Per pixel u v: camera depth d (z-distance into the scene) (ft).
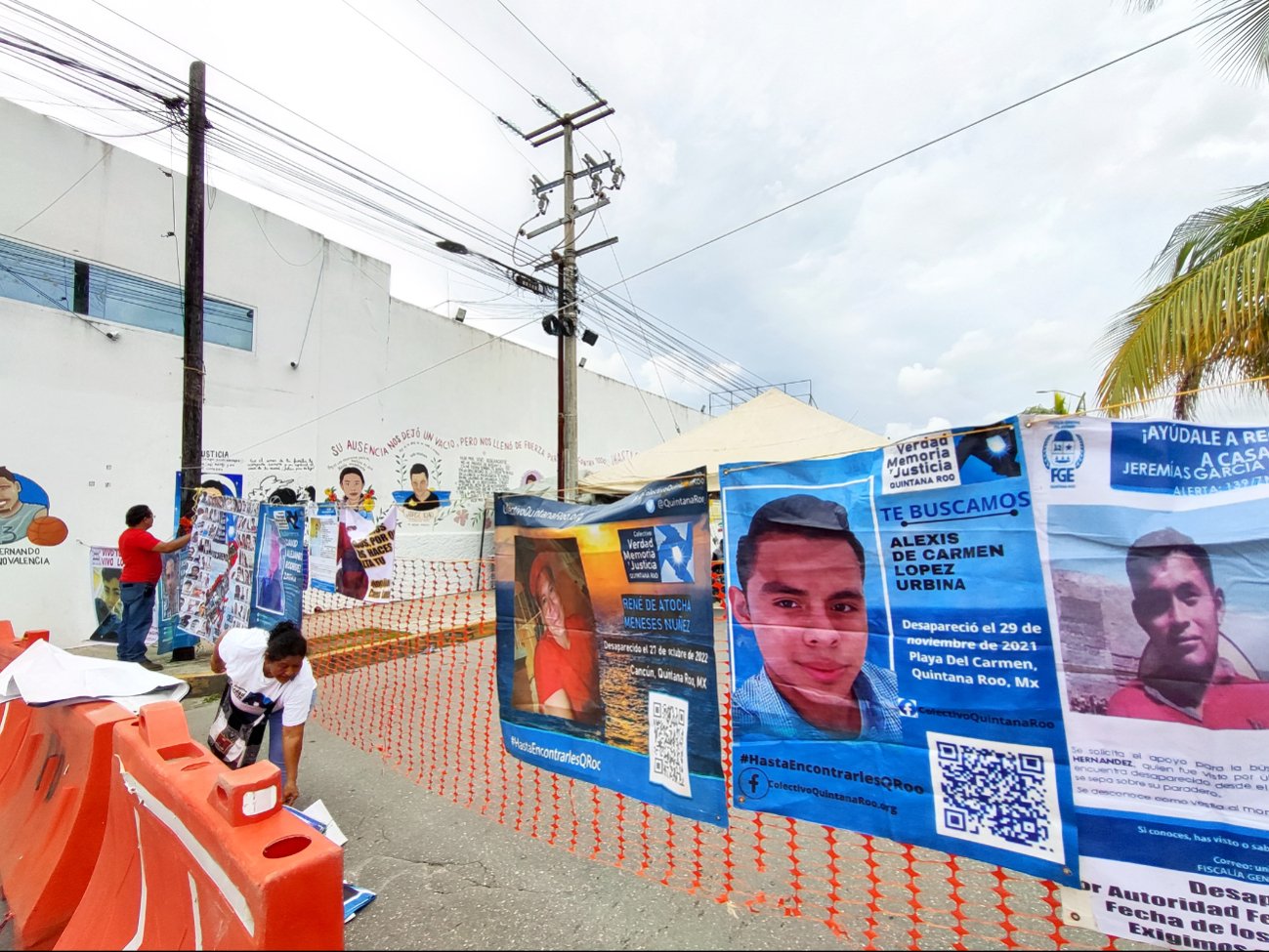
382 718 18.38
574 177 41.65
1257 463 6.32
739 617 8.79
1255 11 15.97
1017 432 7.13
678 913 8.89
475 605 38.96
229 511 20.71
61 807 9.73
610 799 13.00
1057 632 6.89
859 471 8.07
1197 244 18.94
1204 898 6.29
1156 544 6.59
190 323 23.93
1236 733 6.27
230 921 5.72
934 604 7.51
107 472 27.76
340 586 20.80
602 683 10.43
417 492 44.09
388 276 41.98
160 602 23.89
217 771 7.33
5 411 25.03
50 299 26.32
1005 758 7.09
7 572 24.94
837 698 8.10
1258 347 15.97
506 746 11.95
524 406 55.52
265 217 34.47
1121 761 6.64
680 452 38.58
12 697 11.39
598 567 10.48
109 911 7.91
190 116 23.86
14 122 25.45
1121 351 19.25
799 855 10.62
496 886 9.68
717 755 8.92
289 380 35.50
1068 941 7.97
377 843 11.12
